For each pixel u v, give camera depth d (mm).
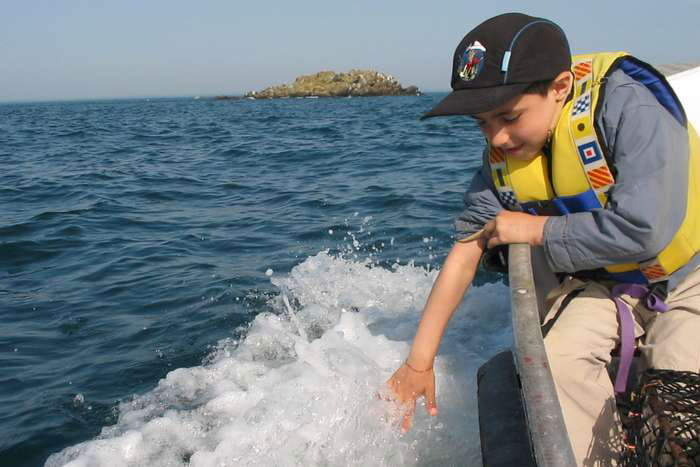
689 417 1441
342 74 108438
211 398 3062
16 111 64375
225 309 4340
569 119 1888
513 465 1596
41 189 9930
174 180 10555
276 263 5387
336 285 4598
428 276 4668
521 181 2049
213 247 6086
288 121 28578
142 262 5668
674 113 1902
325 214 7242
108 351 3850
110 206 8375
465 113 1784
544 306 2266
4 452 2900
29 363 3768
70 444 2920
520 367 1490
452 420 2453
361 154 13000
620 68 1926
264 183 9789
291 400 2650
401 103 56250
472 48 1817
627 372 1930
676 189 1799
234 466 2406
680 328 1917
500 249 2119
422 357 2156
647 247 1779
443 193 7969
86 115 47156
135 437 2742
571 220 1858
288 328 3877
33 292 5004
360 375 2711
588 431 1836
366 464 2285
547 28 1822
